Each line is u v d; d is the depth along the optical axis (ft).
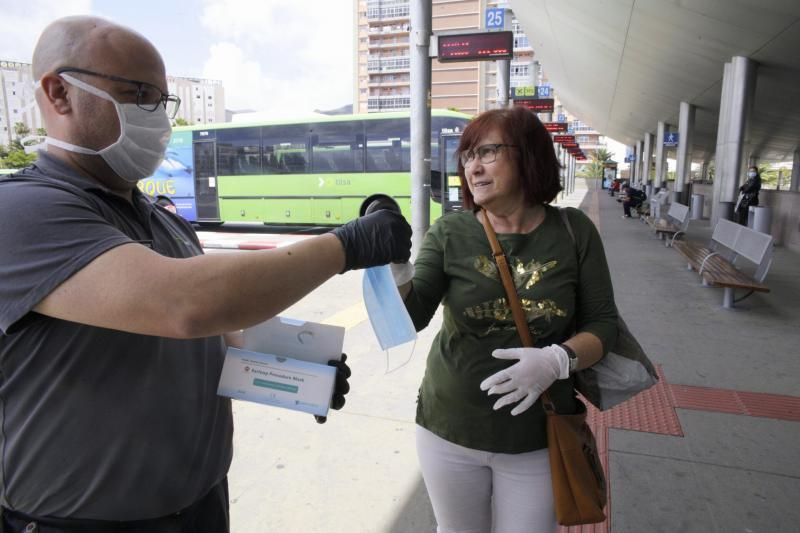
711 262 24.47
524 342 5.65
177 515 4.62
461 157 6.03
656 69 64.44
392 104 498.28
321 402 4.71
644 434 11.84
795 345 17.57
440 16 370.12
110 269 3.22
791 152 130.93
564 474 5.57
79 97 3.95
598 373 5.82
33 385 3.89
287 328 4.89
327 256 3.44
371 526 8.98
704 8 39.75
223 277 3.13
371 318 4.67
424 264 5.99
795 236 37.50
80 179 4.06
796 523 8.93
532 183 5.67
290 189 49.96
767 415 12.67
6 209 3.40
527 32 85.76
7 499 4.08
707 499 9.58
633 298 23.91
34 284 3.32
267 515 9.25
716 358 16.44
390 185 47.06
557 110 213.25
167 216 5.25
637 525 8.93
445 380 5.98
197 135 53.01
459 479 6.09
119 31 4.06
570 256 5.76
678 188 79.56
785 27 37.83
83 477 4.02
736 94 46.14
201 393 4.71
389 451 11.16
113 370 4.00
